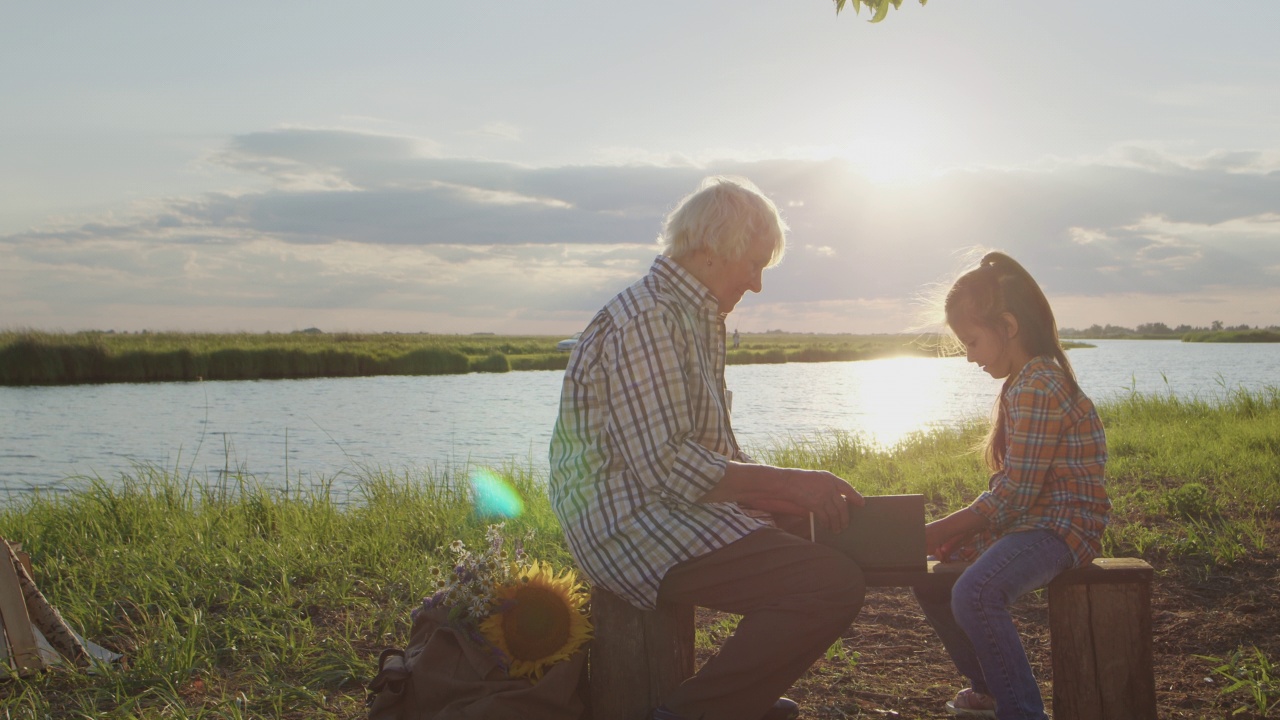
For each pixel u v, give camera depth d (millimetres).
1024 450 2822
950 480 8008
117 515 6586
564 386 2730
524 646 2701
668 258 2775
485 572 2773
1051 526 2812
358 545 5488
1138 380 31172
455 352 49500
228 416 23297
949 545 3010
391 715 2668
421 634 2873
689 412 2605
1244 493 6547
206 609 4406
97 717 3217
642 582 2625
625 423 2572
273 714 3326
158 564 4996
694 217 2695
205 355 41375
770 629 2535
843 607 2572
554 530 6129
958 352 3418
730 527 2613
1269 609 4273
